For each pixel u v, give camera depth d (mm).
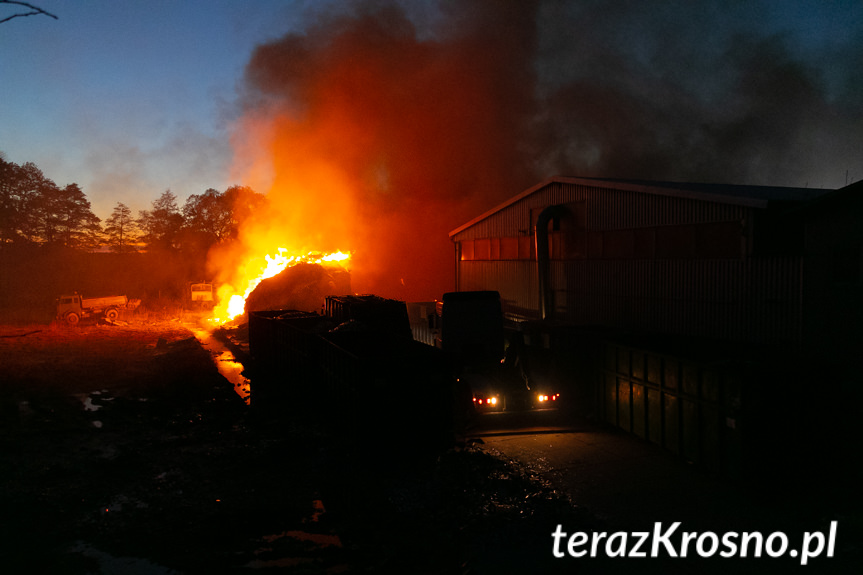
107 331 37906
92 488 9086
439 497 8734
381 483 9492
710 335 14516
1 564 6535
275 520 7953
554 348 14961
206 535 7422
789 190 18203
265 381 19578
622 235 18078
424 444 10969
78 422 13414
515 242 24938
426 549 7047
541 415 13555
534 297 23516
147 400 16062
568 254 21031
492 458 10477
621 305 18141
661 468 10070
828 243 11438
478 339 15602
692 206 15133
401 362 10883
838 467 9094
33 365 22328
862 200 10922
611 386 12555
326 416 13312
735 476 8922
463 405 13047
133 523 7770
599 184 19000
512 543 7258
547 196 22484
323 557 6816
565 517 7980
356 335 14531
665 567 6660
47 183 72562
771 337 12758
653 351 11000
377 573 6430
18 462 10312
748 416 8727
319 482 9508
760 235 13219
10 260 63094
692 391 10008
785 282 12398
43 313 47094
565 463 10367
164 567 6531
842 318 11172
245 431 12711
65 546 7066
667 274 16094
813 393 8930
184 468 10141
